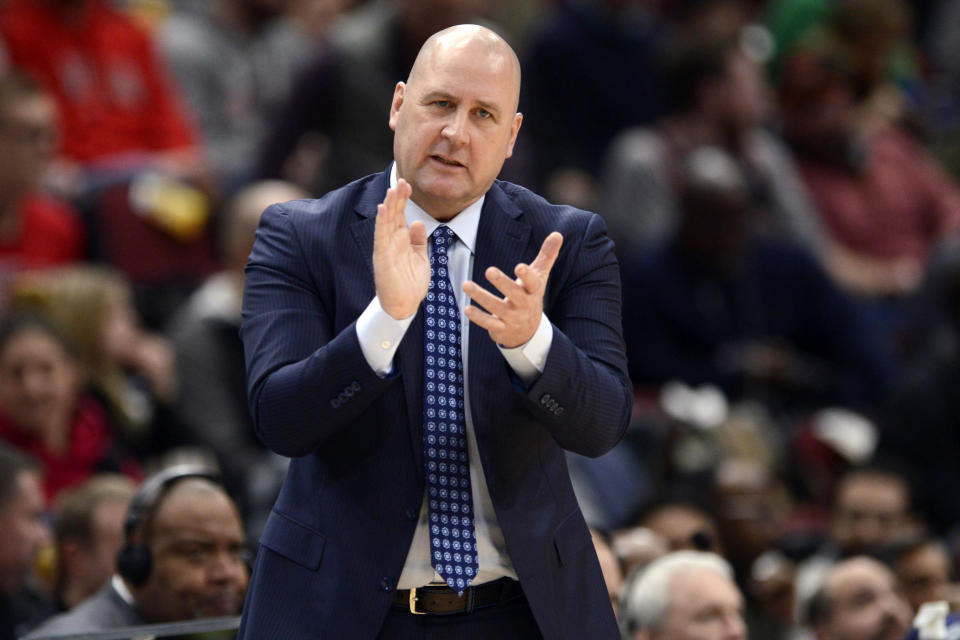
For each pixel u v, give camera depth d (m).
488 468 8.18
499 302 7.70
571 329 8.39
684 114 26.97
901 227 28.97
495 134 8.19
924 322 24.86
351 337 7.81
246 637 8.18
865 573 16.78
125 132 25.44
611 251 8.69
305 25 30.17
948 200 29.75
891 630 16.55
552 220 8.64
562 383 7.89
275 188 21.89
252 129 28.89
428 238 8.46
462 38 8.22
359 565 8.08
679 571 14.40
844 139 28.91
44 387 18.22
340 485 8.21
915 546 18.31
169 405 20.66
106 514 14.86
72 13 25.30
